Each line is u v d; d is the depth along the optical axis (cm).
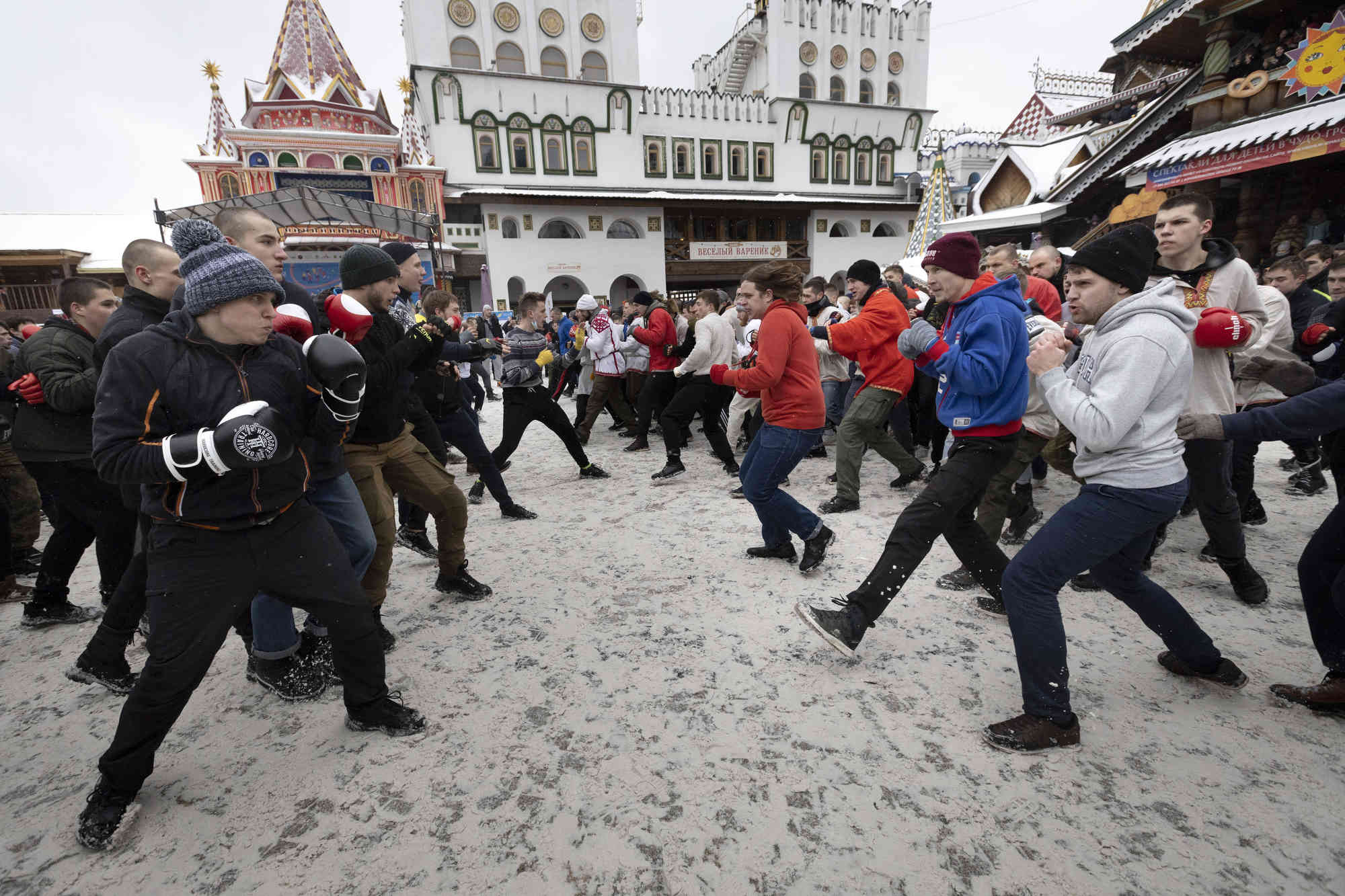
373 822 182
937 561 349
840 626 230
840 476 441
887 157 3372
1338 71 696
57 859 174
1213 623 263
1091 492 189
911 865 158
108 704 251
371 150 2392
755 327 607
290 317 216
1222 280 282
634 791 189
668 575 354
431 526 499
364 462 272
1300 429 174
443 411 440
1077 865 155
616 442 779
